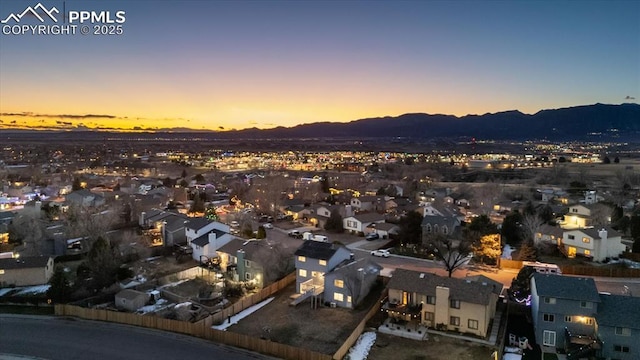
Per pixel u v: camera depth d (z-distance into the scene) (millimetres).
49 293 53156
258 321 48000
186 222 77312
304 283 55344
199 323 44969
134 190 131125
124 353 41000
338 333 45094
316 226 96562
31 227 76312
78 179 139250
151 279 60156
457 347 42219
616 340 39094
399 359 40000
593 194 114000
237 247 64625
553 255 70125
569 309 42125
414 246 75750
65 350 41594
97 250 60344
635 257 66688
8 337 44250
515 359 40281
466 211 104438
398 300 48625
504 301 51750
